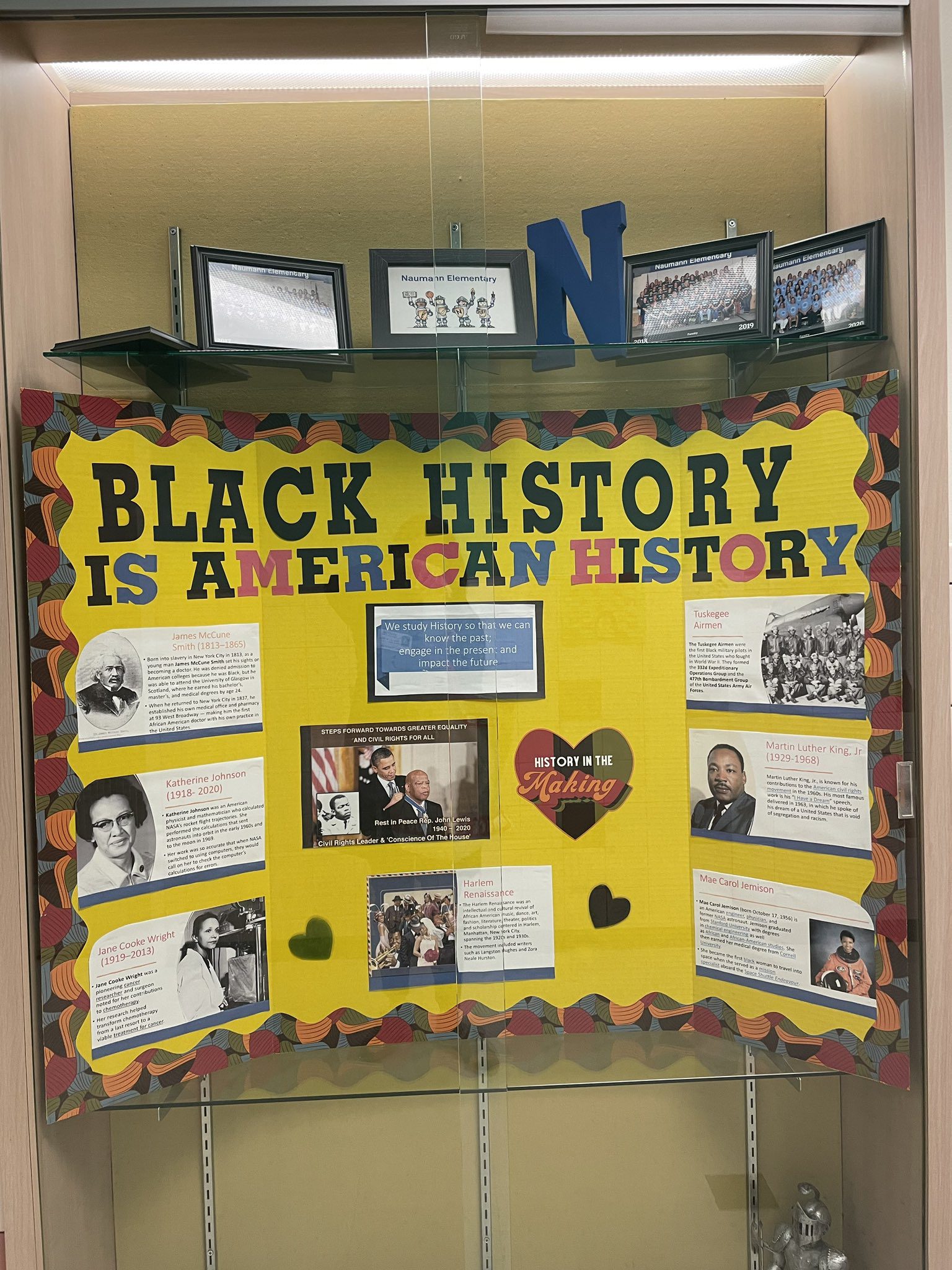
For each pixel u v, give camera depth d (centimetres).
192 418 119
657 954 123
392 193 120
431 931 123
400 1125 141
